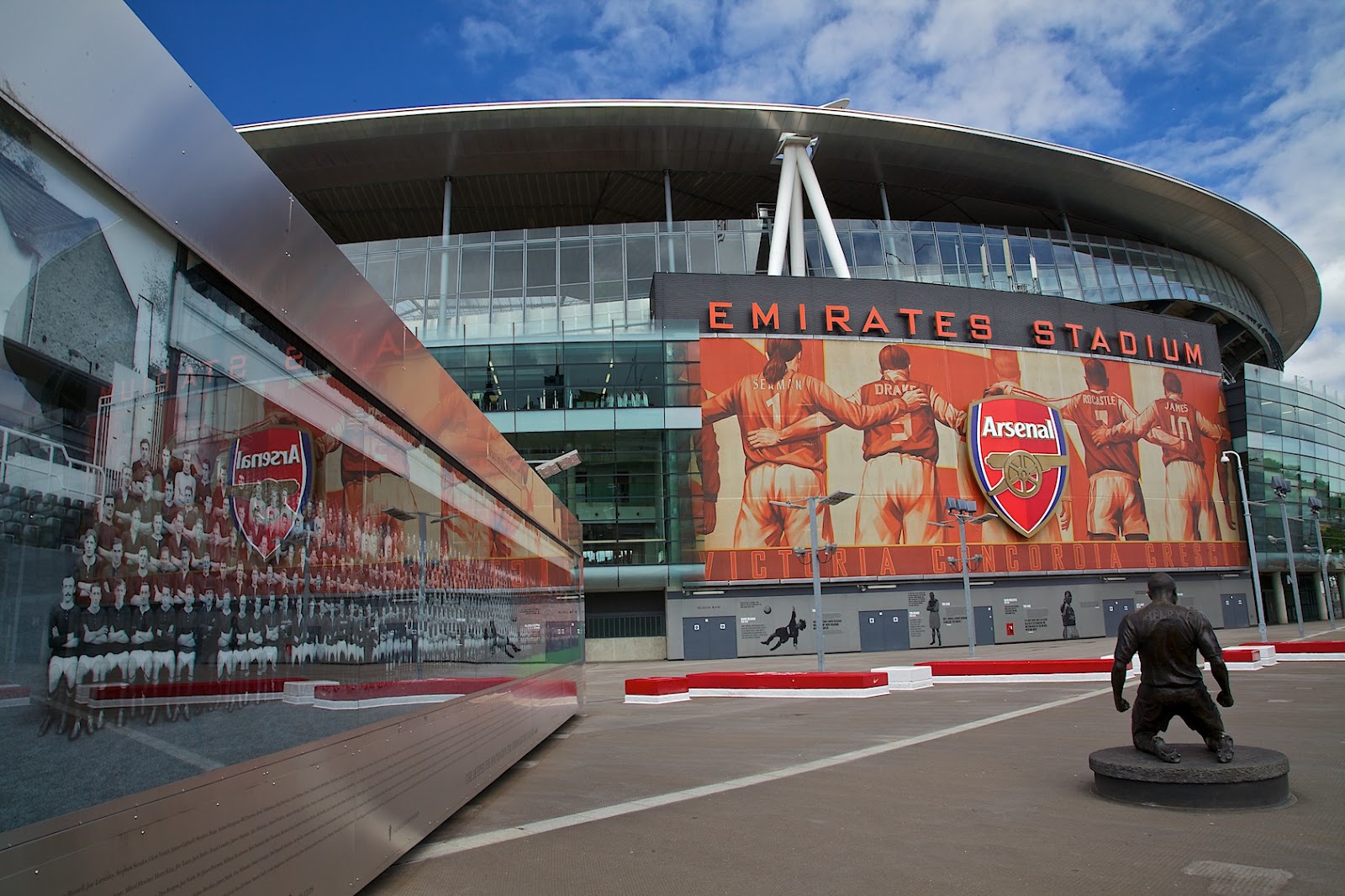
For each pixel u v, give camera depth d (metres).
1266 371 58.84
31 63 2.69
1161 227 61.69
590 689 26.89
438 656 6.80
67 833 2.68
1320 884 5.51
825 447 45.56
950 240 54.84
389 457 5.71
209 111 3.68
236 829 3.65
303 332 4.44
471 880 5.95
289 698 4.19
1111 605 49.38
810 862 6.40
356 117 46.75
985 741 12.61
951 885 5.75
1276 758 7.98
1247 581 54.81
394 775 5.70
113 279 3.02
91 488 2.86
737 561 43.84
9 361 2.54
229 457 3.70
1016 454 47.81
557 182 54.12
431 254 49.22
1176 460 53.34
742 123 49.19
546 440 44.38
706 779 10.02
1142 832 6.93
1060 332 51.41
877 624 44.84
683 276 46.47
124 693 2.99
